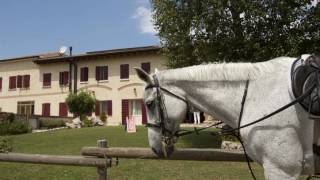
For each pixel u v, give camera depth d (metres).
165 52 18.05
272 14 16.02
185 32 16.95
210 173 10.65
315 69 4.41
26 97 42.78
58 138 20.42
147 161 12.44
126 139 18.56
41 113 41.75
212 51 16.50
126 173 10.95
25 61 43.22
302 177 8.25
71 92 36.97
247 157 4.93
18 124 26.84
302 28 15.95
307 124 4.37
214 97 4.77
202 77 4.82
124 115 37.94
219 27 16.38
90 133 22.06
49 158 6.84
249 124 4.50
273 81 4.52
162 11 17.27
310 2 16.03
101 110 39.06
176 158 5.93
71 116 38.75
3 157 7.28
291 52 15.46
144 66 37.34
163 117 4.90
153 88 4.96
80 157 6.58
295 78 4.39
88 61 39.88
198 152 5.84
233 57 16.61
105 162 6.31
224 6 15.96
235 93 4.68
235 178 10.02
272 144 4.38
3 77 44.25
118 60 38.62
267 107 4.45
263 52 15.61
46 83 41.81
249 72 4.66
